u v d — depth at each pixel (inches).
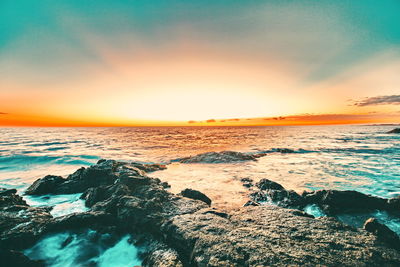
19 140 2177.7
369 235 228.7
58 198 469.7
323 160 964.0
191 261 219.3
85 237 290.0
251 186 538.9
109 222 316.5
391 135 2881.4
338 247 206.2
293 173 709.9
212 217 288.2
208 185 561.0
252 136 2940.5
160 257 232.1
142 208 316.5
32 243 266.1
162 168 807.7
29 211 319.6
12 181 649.0
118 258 263.6
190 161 960.9
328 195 395.5
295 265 180.7
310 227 246.2
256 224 261.0
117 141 2151.8
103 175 539.8
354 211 369.7
